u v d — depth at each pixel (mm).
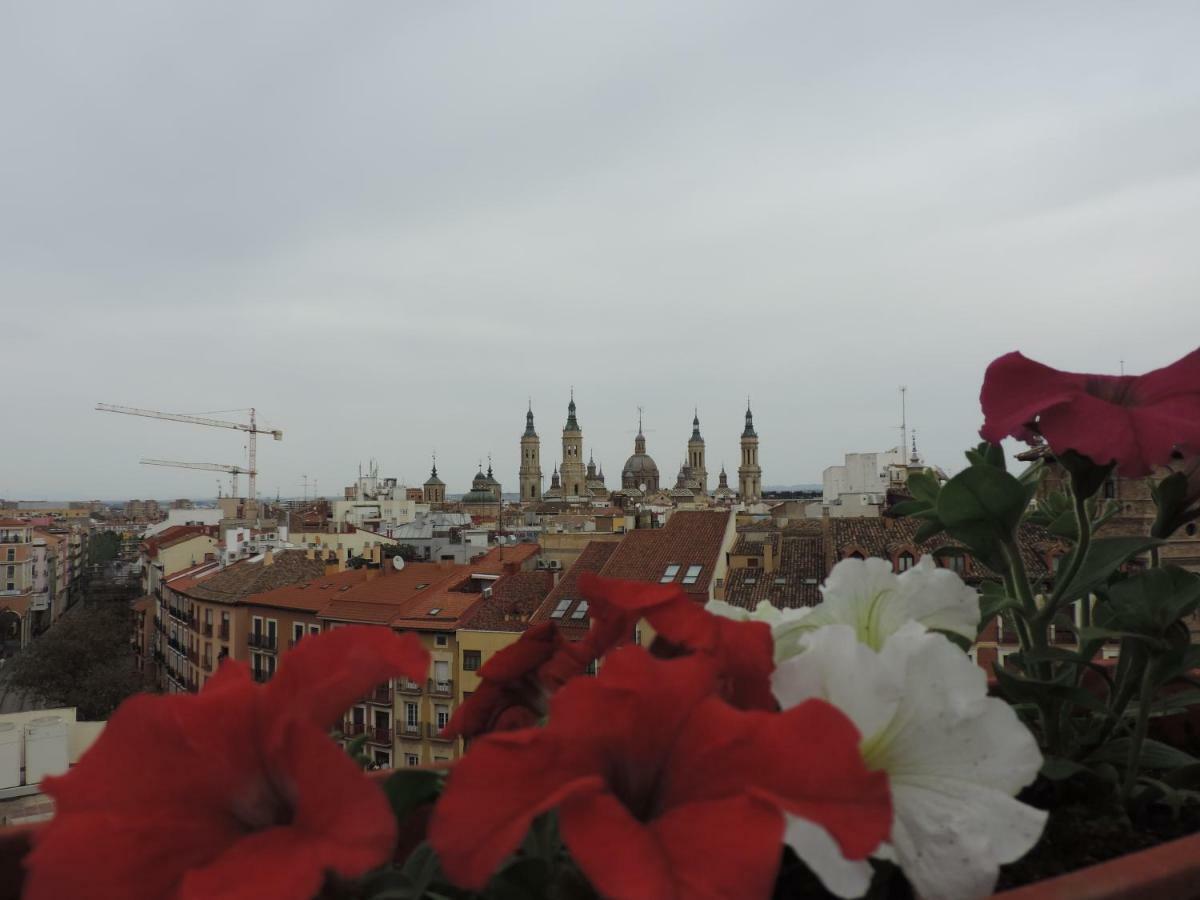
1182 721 2785
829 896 1612
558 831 1401
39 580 132375
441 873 1369
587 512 121875
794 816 1103
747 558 42562
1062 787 2145
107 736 1147
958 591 1826
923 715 1458
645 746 1159
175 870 1065
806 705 1117
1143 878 1196
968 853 1381
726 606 1959
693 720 1155
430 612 44062
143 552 117812
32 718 17328
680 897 977
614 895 967
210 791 1134
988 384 1946
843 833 1022
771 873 988
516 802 1075
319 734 1062
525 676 1646
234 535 79688
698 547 43156
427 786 1469
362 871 1001
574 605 40719
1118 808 2027
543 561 61625
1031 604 2043
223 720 1154
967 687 1465
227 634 57562
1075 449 1788
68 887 1024
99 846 1045
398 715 42438
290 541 86750
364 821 1027
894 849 1405
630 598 1511
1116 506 2346
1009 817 1393
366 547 72938
